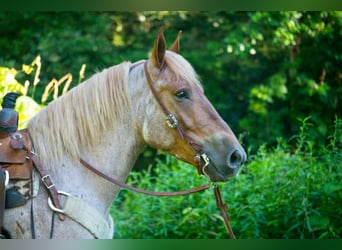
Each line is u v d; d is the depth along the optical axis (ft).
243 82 33.94
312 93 28.66
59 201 10.06
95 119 10.61
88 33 33.83
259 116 31.32
